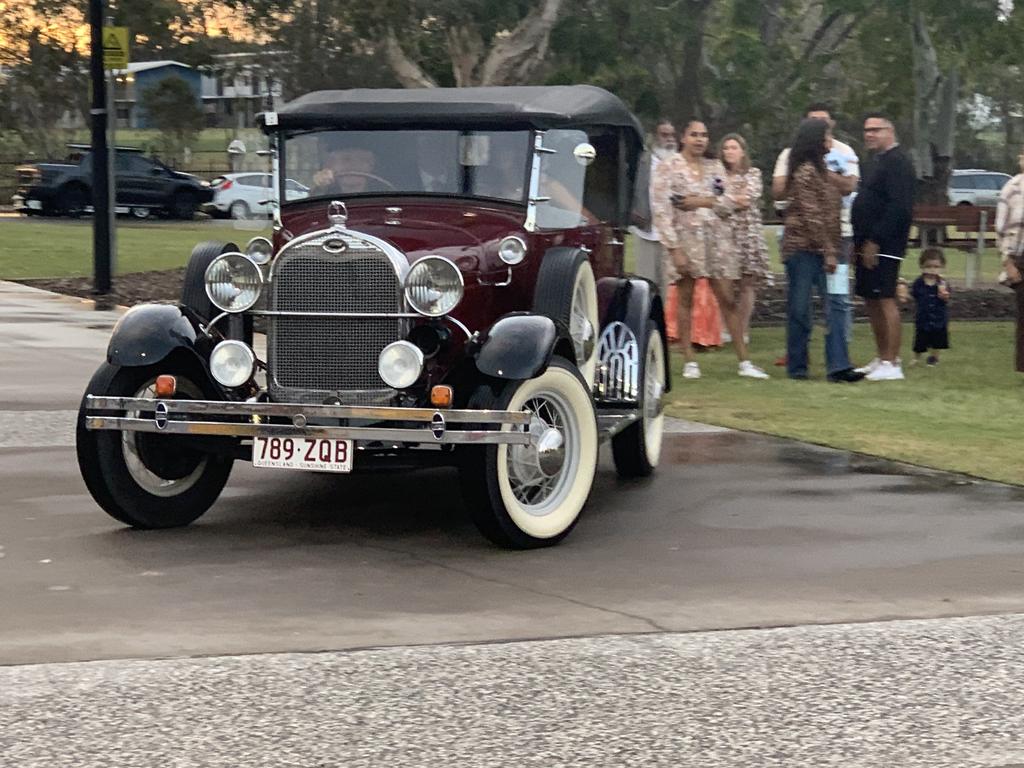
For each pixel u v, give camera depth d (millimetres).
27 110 55969
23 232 32125
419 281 7258
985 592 6531
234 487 8727
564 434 7422
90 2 19188
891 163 13109
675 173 13312
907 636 5887
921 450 9922
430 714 4957
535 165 8164
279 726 4828
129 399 7273
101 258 19297
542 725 4871
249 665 5422
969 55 33812
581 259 8031
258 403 7180
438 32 28266
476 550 7242
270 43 34406
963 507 8227
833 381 13461
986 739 4805
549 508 7320
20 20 52156
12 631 5797
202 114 57438
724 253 13445
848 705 5102
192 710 4965
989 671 5477
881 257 13297
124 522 7578
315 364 7457
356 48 33219
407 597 6359
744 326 14656
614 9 29812
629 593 6461
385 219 8023
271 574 6727
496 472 7008
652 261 15039
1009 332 18219
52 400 11406
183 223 39594
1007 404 12164
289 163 8391
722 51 33281
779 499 8453
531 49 26609
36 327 15984
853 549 7273
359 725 4848
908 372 14297
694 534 7598
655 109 33469
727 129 34500
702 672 5422
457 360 7574
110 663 5426
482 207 8148
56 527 7590
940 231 24516
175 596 6332
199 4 33656
